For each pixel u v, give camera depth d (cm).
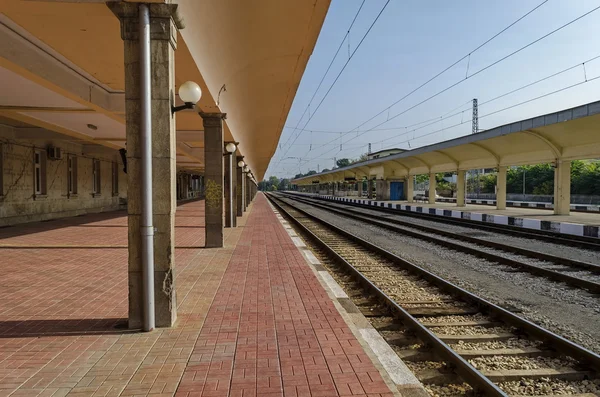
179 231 1545
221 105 1073
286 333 470
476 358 456
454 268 966
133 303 481
